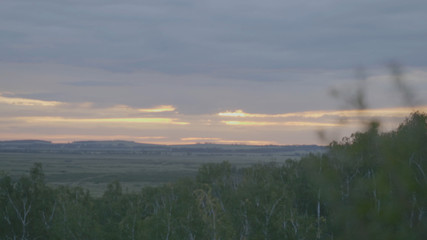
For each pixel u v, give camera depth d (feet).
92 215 106.52
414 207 13.84
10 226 99.55
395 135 14.10
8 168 548.72
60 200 107.86
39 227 100.58
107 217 113.50
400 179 13.79
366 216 14.37
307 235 61.72
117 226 96.22
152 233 74.69
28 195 105.81
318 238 41.70
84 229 93.61
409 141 13.74
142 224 81.56
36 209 104.68
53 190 113.29
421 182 13.67
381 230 14.06
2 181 104.06
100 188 379.76
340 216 14.92
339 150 14.94
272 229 67.92
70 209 97.60
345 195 14.96
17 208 102.73
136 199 112.27
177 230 70.23
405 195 13.87
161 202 108.88
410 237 13.41
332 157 15.29
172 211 75.31
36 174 108.88
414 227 13.70
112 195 121.19
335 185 15.10
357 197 14.64
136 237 85.40
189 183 116.26
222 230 68.28
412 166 13.92
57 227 94.22
